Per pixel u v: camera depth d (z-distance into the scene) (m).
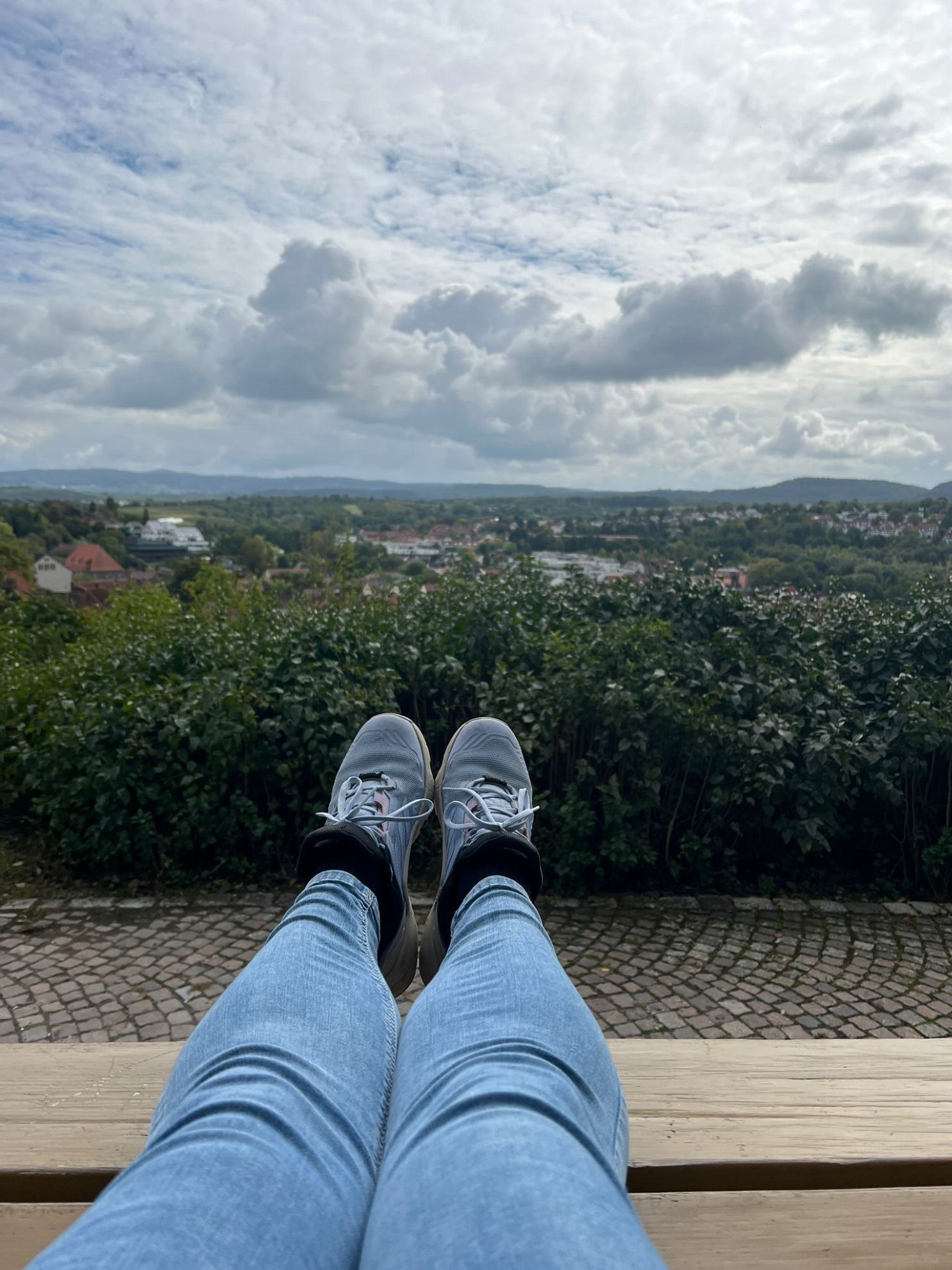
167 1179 0.65
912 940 4.27
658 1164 0.94
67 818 4.89
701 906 4.61
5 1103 1.03
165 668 5.76
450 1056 0.85
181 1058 0.88
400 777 1.96
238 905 4.55
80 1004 3.63
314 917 1.09
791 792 4.77
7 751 5.34
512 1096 0.76
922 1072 1.10
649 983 3.81
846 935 4.31
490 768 1.99
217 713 4.87
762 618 5.71
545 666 5.22
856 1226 0.87
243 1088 0.77
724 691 4.96
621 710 4.70
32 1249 0.83
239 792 4.91
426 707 5.64
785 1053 1.13
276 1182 0.68
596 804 4.91
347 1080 0.84
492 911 1.13
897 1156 0.96
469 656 5.61
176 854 4.83
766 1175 0.94
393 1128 0.81
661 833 4.92
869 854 5.11
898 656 5.42
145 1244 0.58
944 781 5.01
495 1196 0.64
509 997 0.92
